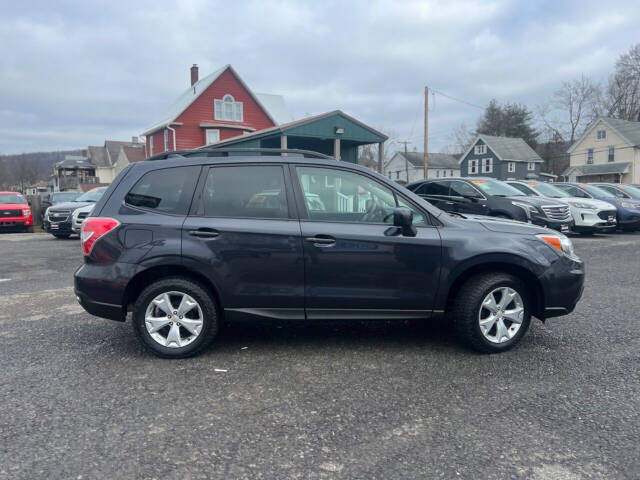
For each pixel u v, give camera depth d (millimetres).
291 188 3955
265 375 3555
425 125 32688
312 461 2438
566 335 4504
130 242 3783
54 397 3174
